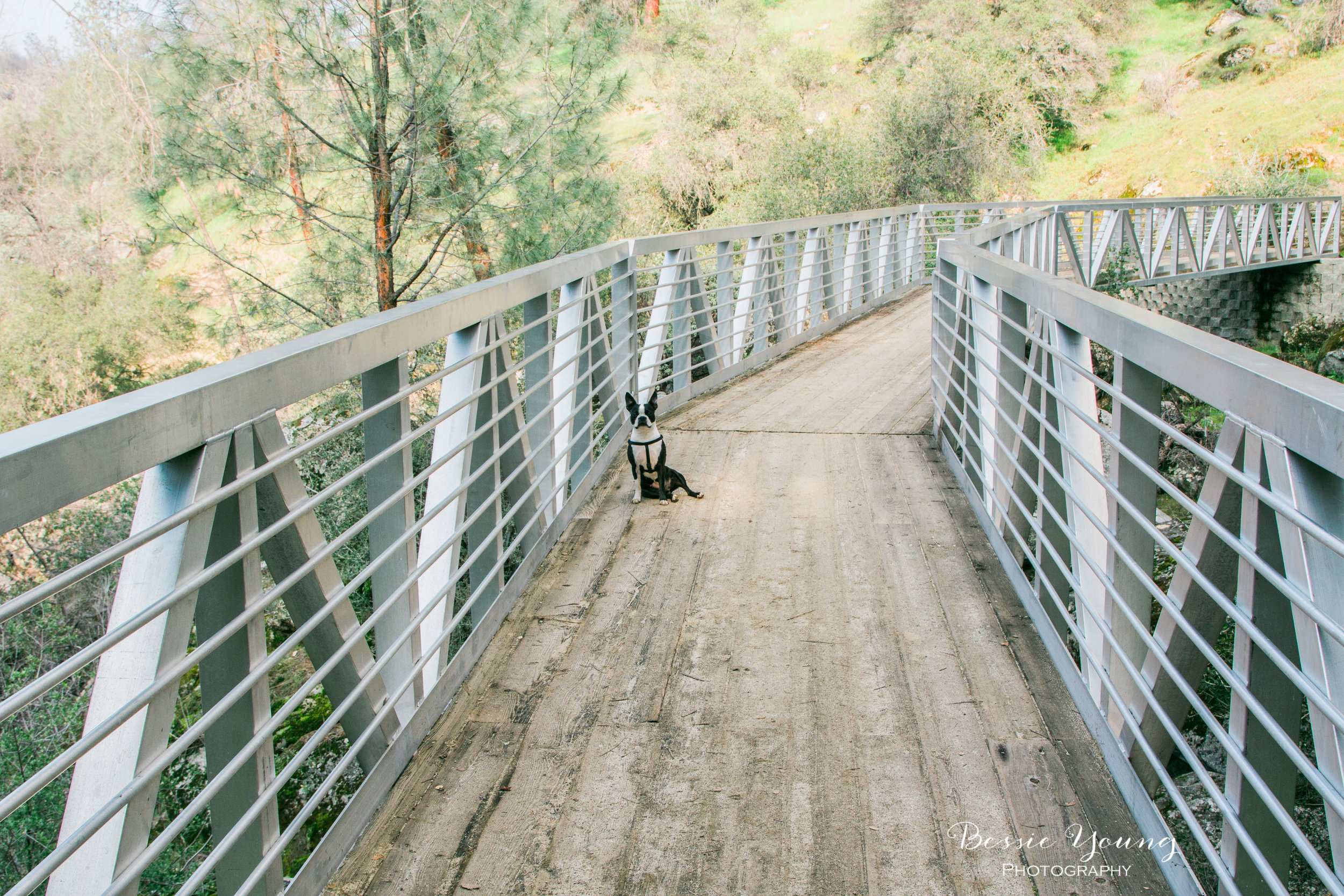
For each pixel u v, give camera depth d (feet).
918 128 79.56
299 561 6.06
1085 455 8.50
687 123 80.74
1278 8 95.30
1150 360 6.15
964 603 10.44
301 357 5.80
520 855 6.56
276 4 26.50
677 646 9.64
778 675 8.98
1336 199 63.31
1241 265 55.06
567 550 12.39
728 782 7.33
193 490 4.66
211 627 5.39
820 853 6.49
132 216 38.68
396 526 7.54
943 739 7.84
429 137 29.07
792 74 95.81
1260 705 4.73
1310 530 3.99
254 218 30.66
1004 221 20.67
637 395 18.24
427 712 8.09
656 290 19.76
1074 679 8.39
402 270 33.32
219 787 4.76
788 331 29.19
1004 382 10.63
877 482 14.88
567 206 32.07
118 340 52.75
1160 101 94.48
